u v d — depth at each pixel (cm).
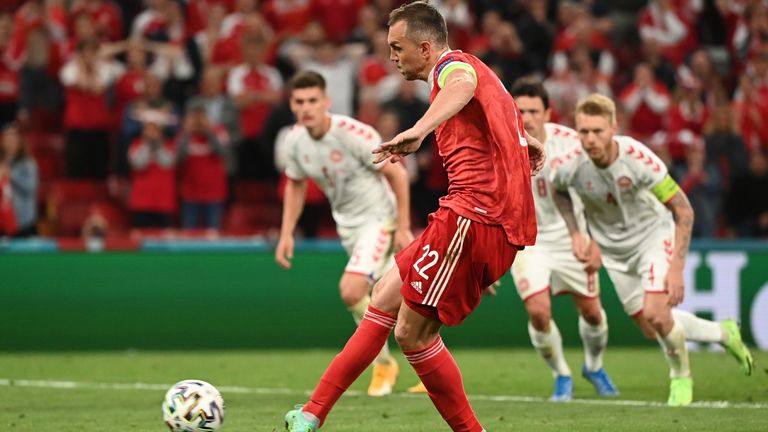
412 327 1831
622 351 4350
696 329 2953
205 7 5966
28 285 4325
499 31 5597
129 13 6056
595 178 2789
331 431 2253
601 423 2331
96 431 2278
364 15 5756
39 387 3222
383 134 4856
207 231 5047
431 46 1834
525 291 2878
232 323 4441
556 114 5362
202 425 1912
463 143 1803
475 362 3919
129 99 5369
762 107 5750
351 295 3008
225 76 5475
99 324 4372
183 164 5069
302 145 3061
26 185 4875
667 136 5366
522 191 1802
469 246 1786
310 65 5462
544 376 3478
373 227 3095
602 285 4494
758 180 5269
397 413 2567
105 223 5031
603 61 5959
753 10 6425
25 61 5488
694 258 4425
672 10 6350
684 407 2639
